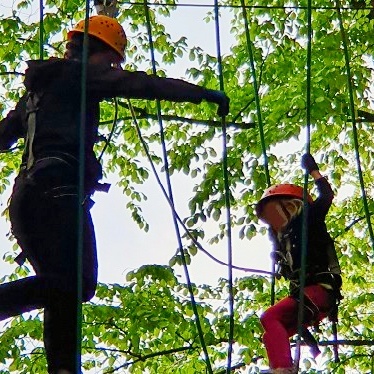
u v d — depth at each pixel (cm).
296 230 652
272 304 663
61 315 505
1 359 1073
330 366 1176
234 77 1236
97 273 511
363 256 1238
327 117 1172
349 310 1182
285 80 1213
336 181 1250
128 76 510
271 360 620
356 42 1203
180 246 570
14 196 508
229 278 554
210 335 1103
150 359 1162
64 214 501
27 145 518
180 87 511
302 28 1212
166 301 1110
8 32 1245
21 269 1191
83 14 1271
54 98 517
